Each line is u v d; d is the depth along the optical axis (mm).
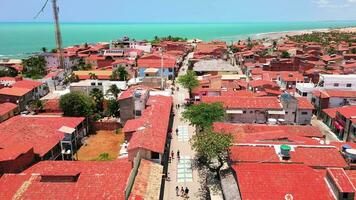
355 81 95688
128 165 50094
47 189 45062
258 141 56156
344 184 40969
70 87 101375
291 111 79812
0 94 98188
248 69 141000
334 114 82188
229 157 51094
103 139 78875
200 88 107000
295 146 52844
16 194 44500
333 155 50875
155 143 58781
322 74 107750
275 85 102688
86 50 196625
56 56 168000
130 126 68688
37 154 58812
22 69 159750
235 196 43000
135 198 45625
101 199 43250
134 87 95125
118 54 173625
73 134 70562
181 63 178750
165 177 59906
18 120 72250
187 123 87250
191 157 67750
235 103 81625
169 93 96562
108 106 91312
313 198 40375
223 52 192750
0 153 53750
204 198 53656
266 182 42531
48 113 94125
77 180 47000
